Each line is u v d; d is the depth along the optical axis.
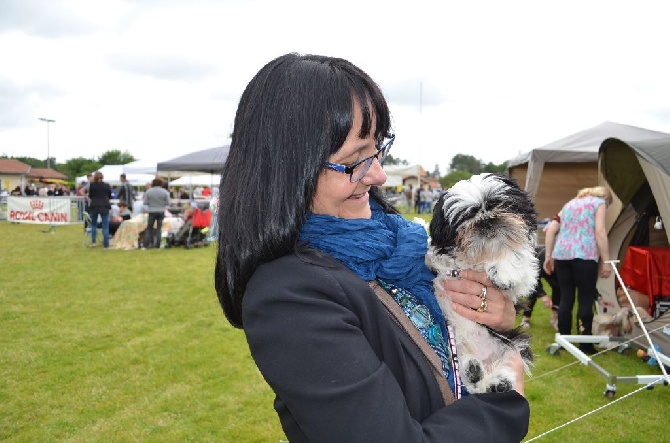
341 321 1.04
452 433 1.04
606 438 4.05
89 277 10.04
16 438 4.04
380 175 1.24
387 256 1.28
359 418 0.96
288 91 1.12
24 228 20.48
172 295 8.59
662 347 5.45
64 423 4.27
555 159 10.36
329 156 1.14
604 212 5.77
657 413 4.47
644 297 5.95
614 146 6.02
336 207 1.23
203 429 4.20
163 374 5.26
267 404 4.62
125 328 6.75
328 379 0.99
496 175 1.58
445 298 1.47
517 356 1.51
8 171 66.81
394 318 1.23
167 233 14.76
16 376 5.18
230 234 1.15
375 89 1.19
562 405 4.63
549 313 7.80
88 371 5.32
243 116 1.17
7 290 8.88
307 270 1.09
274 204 1.10
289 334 1.03
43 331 6.59
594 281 5.82
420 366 1.16
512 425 1.13
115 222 15.62
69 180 77.81
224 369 5.40
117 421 4.30
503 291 1.45
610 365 5.49
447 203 1.49
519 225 1.42
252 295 1.09
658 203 5.13
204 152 15.33
